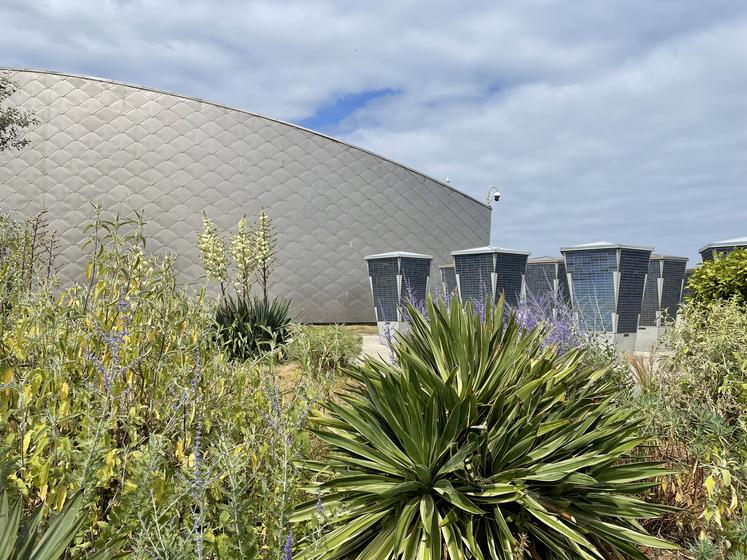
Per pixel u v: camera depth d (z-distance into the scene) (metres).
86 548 2.03
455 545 2.42
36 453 2.02
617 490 2.84
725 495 3.09
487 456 2.76
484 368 3.22
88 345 2.71
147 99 24.62
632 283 12.09
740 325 4.88
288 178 26.02
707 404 4.00
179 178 24.67
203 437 2.76
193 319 3.17
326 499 2.79
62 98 23.95
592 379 3.61
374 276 17.98
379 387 3.08
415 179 28.72
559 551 2.47
